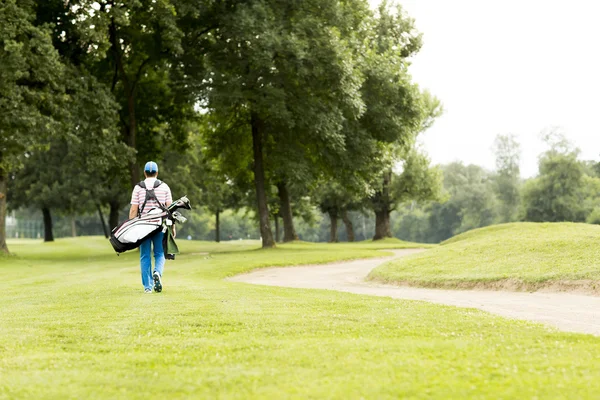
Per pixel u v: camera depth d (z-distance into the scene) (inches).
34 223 4623.5
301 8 1344.7
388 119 1424.7
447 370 172.1
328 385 156.9
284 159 1385.3
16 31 1045.2
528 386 154.3
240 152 1701.5
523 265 645.9
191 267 933.2
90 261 1245.7
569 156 3531.0
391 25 2004.2
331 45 1251.8
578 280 541.3
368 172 1482.5
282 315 303.9
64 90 1152.2
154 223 398.3
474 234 1164.5
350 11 1401.3
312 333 250.4
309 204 2842.0
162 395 152.6
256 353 201.9
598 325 314.5
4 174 1275.8
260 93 1304.1
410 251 1521.9
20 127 1091.3
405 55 2037.4
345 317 297.9
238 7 1284.4
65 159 2203.5
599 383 156.9
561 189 3528.5
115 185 2209.6
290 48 1213.1
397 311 331.3
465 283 604.7
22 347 227.1
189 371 177.8
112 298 394.3
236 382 163.2
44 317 308.2
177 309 326.3
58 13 1224.2
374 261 1148.5
